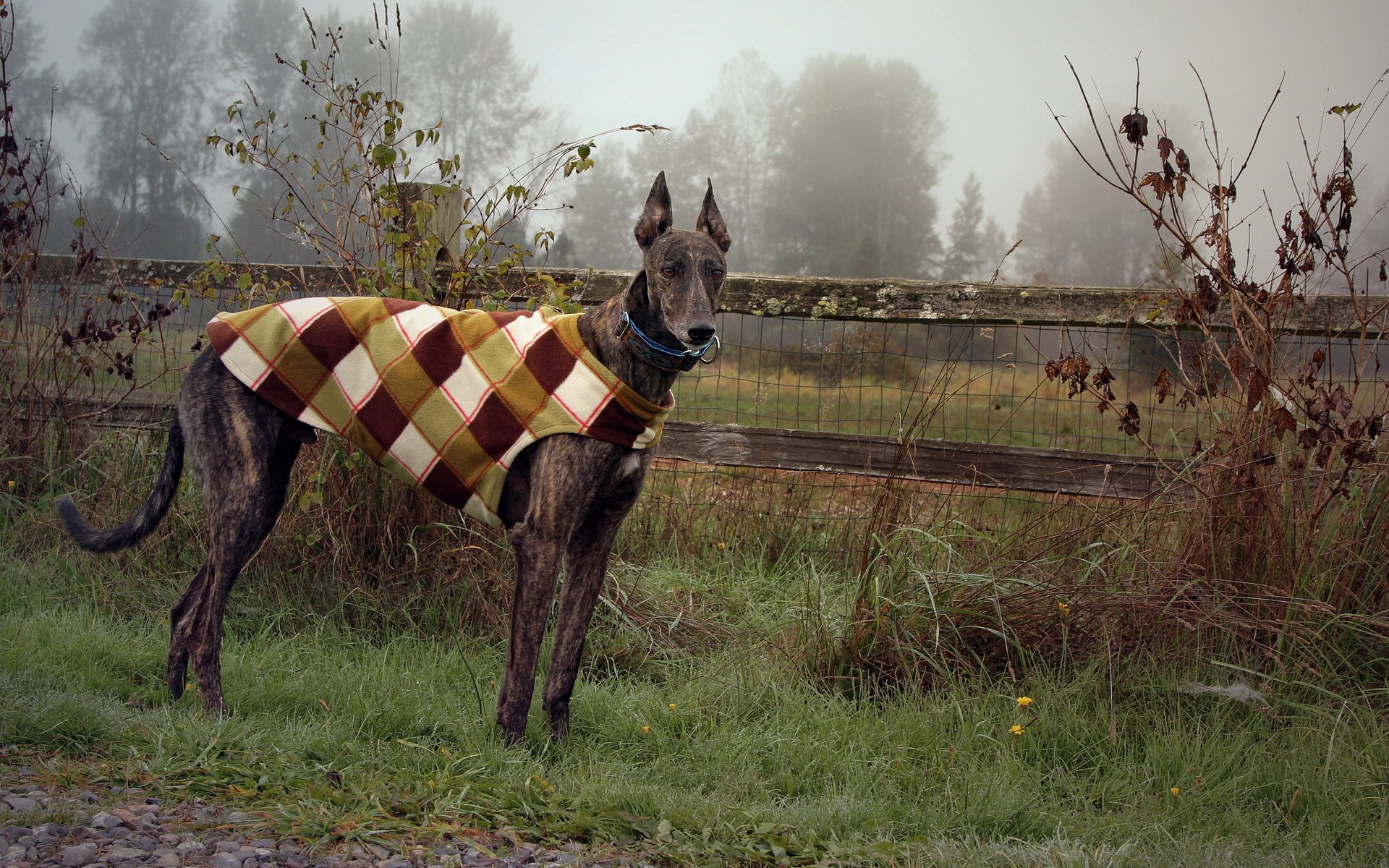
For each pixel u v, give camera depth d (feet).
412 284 13.60
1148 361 16.38
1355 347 12.60
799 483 16.43
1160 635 11.43
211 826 6.75
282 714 9.96
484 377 9.84
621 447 9.64
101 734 8.34
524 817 7.73
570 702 10.70
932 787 9.12
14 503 15.25
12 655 10.05
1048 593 11.50
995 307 14.65
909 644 11.32
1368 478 11.46
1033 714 10.37
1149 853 7.82
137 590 13.35
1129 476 14.40
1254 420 11.75
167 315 15.96
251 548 10.18
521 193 13.35
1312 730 9.87
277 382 9.98
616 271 15.83
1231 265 11.66
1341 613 11.13
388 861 6.55
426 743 9.28
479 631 12.73
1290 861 7.72
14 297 15.98
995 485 14.88
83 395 16.38
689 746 10.03
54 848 6.09
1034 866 7.38
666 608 13.58
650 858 7.28
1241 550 11.77
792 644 12.32
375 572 13.38
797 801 8.84
